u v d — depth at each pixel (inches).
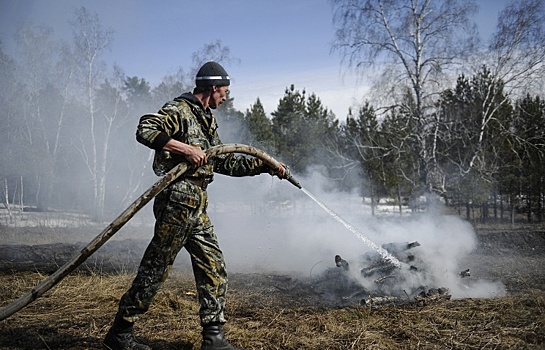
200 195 131.0
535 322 157.4
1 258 337.4
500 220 837.2
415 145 729.0
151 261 129.3
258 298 199.8
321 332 151.6
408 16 695.7
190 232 131.3
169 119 129.6
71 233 645.3
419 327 154.7
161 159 131.0
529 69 697.0
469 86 820.0
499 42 705.6
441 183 740.7
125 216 122.6
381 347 138.2
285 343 140.6
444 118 730.8
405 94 716.0
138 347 132.4
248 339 144.0
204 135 136.3
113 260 327.0
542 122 784.3
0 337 147.3
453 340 143.0
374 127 818.8
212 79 136.8
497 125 772.0
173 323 160.2
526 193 789.2
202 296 132.6
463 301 187.3
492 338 143.9
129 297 130.1
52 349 139.0
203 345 132.2
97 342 143.6
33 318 166.2
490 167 732.0
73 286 213.3
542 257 358.9
